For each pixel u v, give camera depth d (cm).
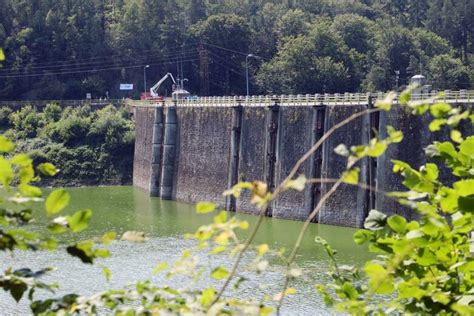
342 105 8000
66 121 14938
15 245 808
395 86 17812
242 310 830
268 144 9056
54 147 14650
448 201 952
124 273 5516
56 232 811
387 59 18325
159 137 11812
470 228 965
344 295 1062
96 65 19375
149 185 12388
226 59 19700
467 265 977
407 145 7150
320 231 7475
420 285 973
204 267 890
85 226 803
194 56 19888
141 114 13562
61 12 19512
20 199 805
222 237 820
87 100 17088
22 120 15612
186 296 901
